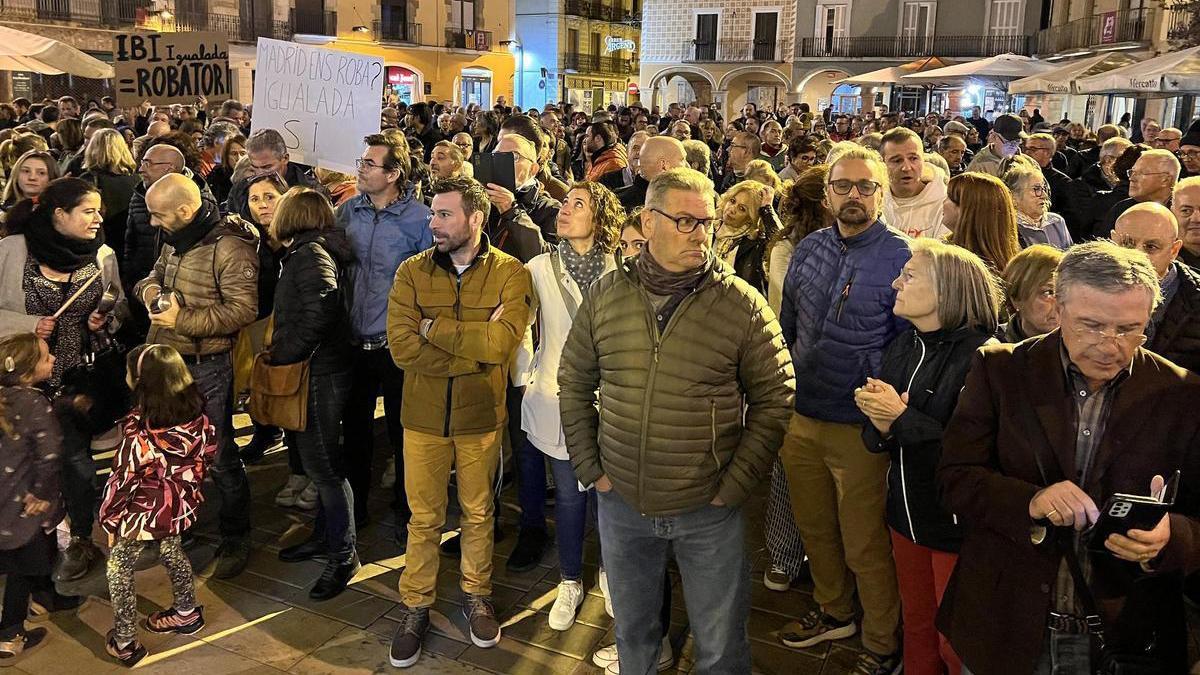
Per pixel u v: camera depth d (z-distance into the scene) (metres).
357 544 4.24
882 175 3.08
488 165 4.19
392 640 3.44
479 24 35.88
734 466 2.57
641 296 2.56
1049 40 27.80
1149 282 1.83
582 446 2.74
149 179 4.87
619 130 13.14
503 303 3.34
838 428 3.12
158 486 3.33
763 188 4.13
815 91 34.16
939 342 2.57
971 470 2.09
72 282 3.91
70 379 3.92
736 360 2.55
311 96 5.24
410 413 3.35
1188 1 16.41
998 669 2.07
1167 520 1.83
